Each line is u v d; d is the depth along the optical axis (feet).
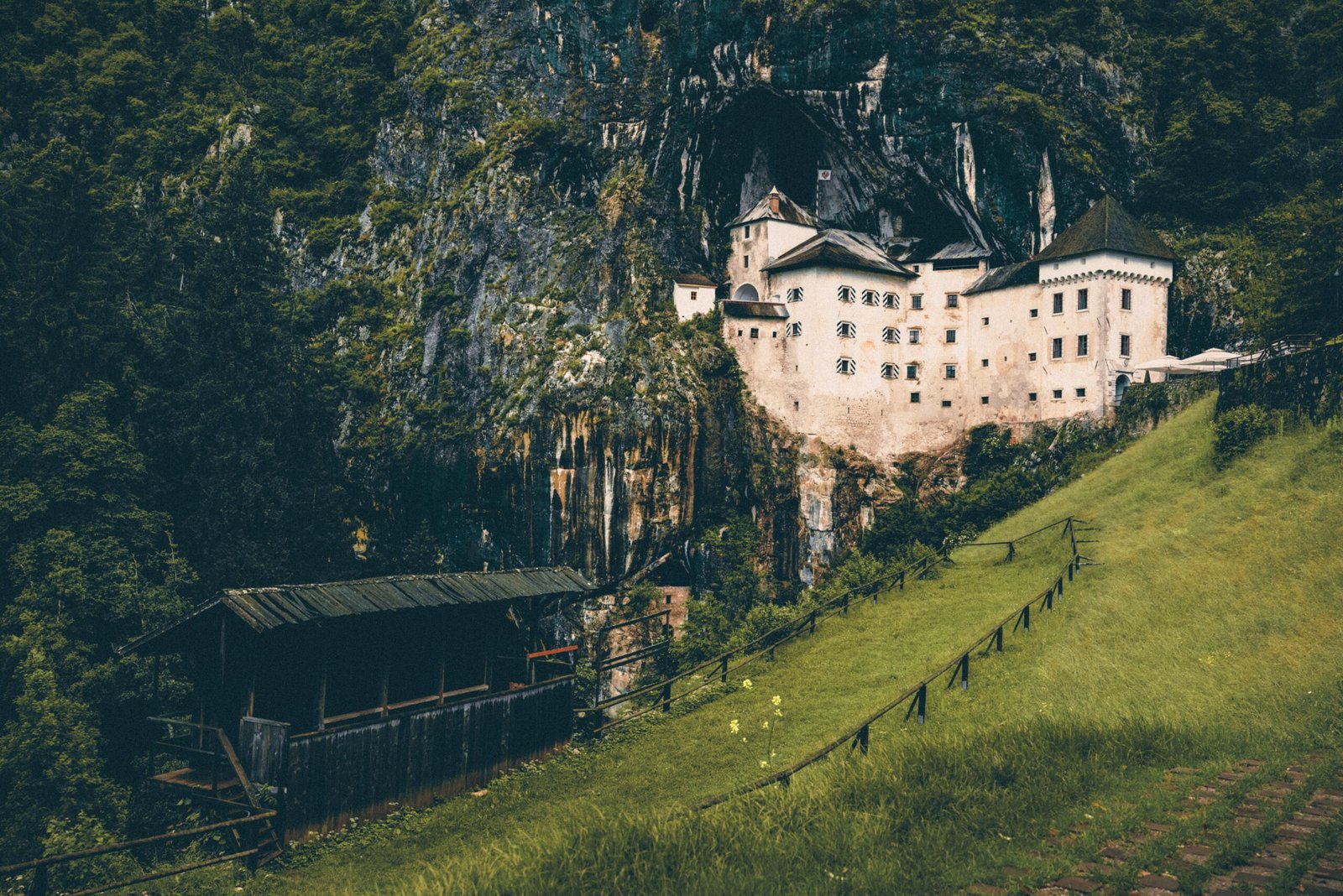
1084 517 165.37
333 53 417.08
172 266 298.35
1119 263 272.31
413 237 367.86
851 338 313.32
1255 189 291.58
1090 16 319.88
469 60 375.86
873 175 332.60
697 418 311.27
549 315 328.90
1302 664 82.48
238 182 296.92
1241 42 321.52
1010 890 46.42
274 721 99.55
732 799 62.64
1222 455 155.43
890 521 275.80
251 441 246.27
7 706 172.76
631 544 304.91
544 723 123.65
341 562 268.41
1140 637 101.09
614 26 350.64
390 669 111.34
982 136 304.71
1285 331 187.01
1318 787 56.03
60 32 426.92
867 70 315.99
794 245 338.34
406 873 87.45
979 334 306.55
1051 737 70.38
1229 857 46.62
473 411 326.65
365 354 354.74
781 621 200.75
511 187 347.56
